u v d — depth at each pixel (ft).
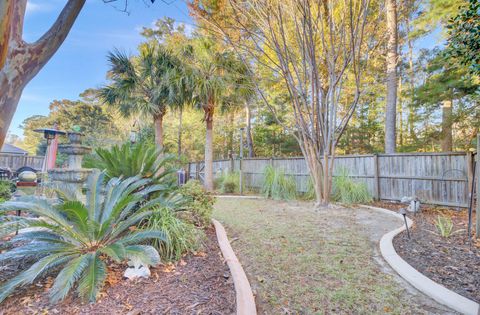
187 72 24.94
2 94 4.73
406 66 32.71
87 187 9.40
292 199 21.98
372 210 17.28
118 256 6.62
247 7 17.84
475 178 11.73
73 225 7.72
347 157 22.50
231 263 7.93
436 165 17.84
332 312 5.83
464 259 8.51
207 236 10.77
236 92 26.50
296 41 18.29
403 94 29.66
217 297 6.13
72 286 6.39
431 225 12.98
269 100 38.27
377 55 22.08
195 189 12.67
